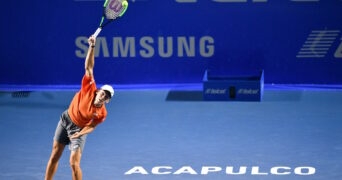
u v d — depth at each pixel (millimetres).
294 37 35250
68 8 35531
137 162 26469
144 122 31125
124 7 23672
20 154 27344
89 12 35469
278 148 27766
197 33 35406
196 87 35719
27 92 35531
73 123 22766
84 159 26797
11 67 36406
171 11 35250
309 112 32219
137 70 36062
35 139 29078
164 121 31234
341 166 25828
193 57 35719
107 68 36094
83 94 22766
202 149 27750
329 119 31203
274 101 33781
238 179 24703
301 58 35500
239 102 33750
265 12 35031
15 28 35906
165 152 27469
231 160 26547
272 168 25719
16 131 30109
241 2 35000
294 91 35062
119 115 32094
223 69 35750
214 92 33875
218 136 29219
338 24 34969
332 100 33781
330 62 35469
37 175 25156
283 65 35625
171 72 36000
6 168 25859
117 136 29375
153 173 25359
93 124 22797
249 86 33656
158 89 35594
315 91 35000
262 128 30172
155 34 35562
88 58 22891
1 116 32094
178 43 35594
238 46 35469
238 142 28500
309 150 27500
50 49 36094
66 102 34094
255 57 35562
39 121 31391
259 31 35250
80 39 35844
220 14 35125
